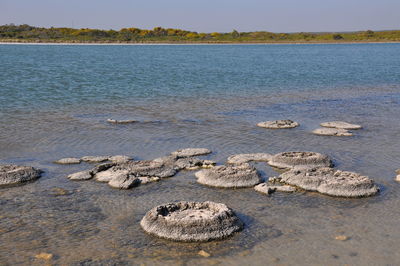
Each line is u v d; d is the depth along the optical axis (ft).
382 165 43.52
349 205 33.78
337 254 26.84
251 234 29.22
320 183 36.91
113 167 41.16
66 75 127.13
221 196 35.58
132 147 49.93
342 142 52.29
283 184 38.17
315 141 52.75
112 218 31.53
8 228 29.91
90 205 33.73
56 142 51.72
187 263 25.85
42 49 301.02
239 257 26.48
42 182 38.42
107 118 66.08
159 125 61.41
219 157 46.09
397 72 152.05
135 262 25.94
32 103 78.59
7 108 73.05
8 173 38.42
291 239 28.58
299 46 436.35
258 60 213.87
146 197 35.32
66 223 30.71
